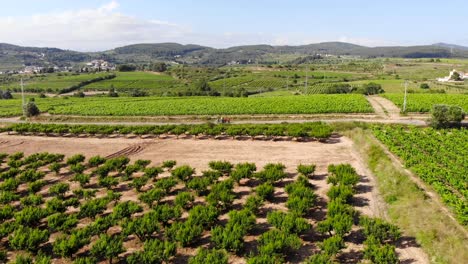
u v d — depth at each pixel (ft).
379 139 146.72
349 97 299.58
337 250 63.57
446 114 175.63
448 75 552.41
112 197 92.79
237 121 228.43
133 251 71.67
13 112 299.17
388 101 280.92
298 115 237.25
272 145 154.71
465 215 73.56
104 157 146.51
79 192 97.81
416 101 262.67
